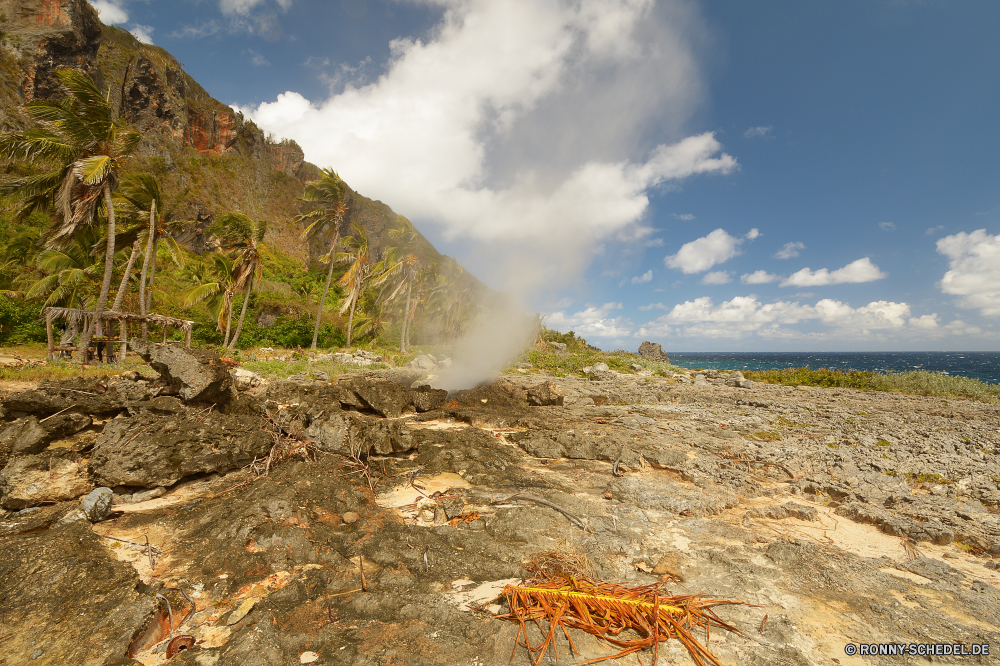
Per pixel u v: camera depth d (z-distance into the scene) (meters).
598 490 6.98
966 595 4.19
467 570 4.40
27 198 17.31
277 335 30.55
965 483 7.20
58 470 5.57
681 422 11.69
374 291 42.19
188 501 5.93
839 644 3.48
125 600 3.48
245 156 83.31
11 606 3.31
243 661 3.01
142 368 13.97
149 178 19.36
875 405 15.75
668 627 3.54
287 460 7.02
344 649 3.21
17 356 15.38
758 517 6.05
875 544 5.33
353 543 4.70
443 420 11.48
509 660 3.18
